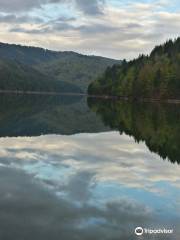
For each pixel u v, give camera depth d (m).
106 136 41.66
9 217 14.12
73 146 33.00
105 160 26.41
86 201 16.44
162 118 65.25
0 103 111.50
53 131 45.31
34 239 12.25
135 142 36.75
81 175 21.33
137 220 14.27
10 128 46.91
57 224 13.59
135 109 94.44
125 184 19.72
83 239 12.39
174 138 39.81
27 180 19.70
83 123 56.94
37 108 93.44
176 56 167.25
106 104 125.06
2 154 27.27
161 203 16.55
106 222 13.95
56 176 20.88
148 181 20.56
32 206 15.47
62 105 114.44
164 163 25.89
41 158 26.22
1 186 18.34
